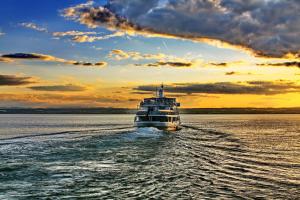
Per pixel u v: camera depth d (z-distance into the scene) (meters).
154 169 36.88
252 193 27.06
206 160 43.47
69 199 25.16
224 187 28.88
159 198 25.55
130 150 53.03
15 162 40.62
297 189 28.39
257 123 193.00
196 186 29.17
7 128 128.12
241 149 56.47
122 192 27.14
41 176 32.69
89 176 32.91
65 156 46.00
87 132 100.00
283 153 51.50
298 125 162.25
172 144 62.75
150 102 102.94
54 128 128.75
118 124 174.50
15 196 25.73
